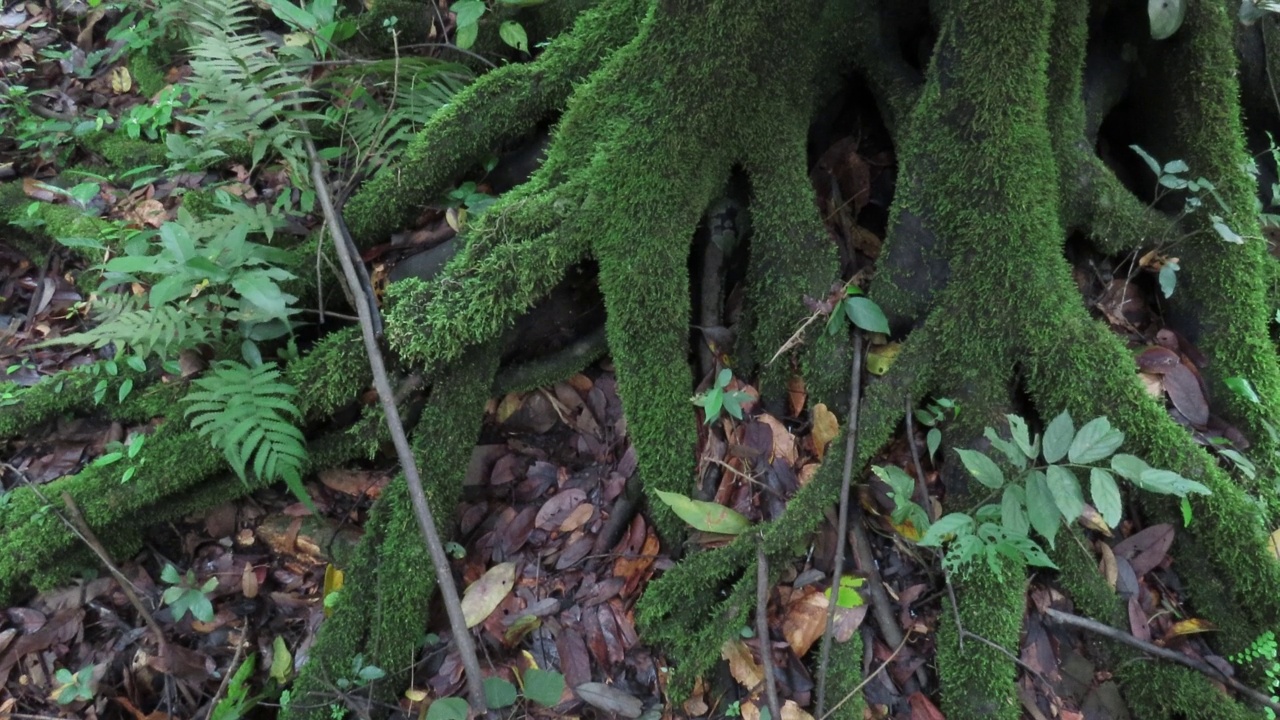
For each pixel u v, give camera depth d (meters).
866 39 1.32
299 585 1.29
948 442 1.22
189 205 1.55
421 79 1.57
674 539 1.25
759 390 1.31
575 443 1.37
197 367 1.38
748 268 1.34
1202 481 1.16
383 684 1.17
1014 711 1.10
